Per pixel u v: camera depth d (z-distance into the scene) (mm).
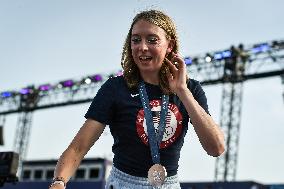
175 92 2695
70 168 2604
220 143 2617
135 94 2748
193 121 2605
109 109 2713
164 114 2734
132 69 2783
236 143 27578
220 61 28359
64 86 34344
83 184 31781
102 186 30953
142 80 2779
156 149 2680
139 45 2678
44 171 35250
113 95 2717
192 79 2887
